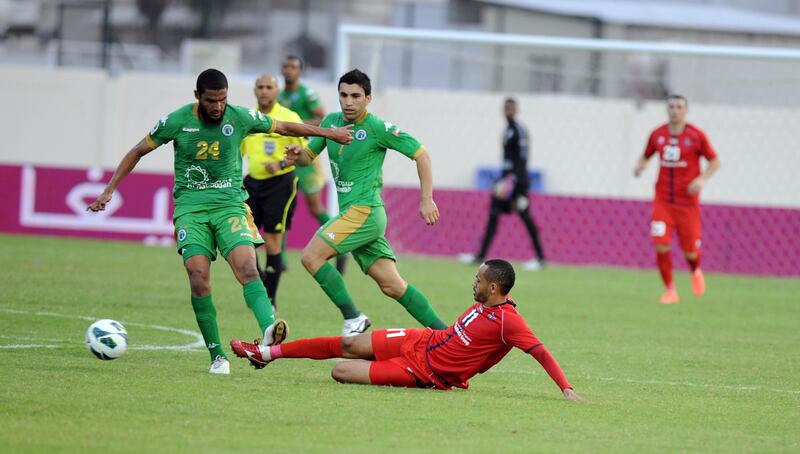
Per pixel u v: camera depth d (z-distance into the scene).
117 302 38.28
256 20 99.44
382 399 23.34
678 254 64.19
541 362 24.14
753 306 47.28
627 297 48.56
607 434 21.05
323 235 28.94
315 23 99.25
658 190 46.59
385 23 100.62
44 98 83.62
